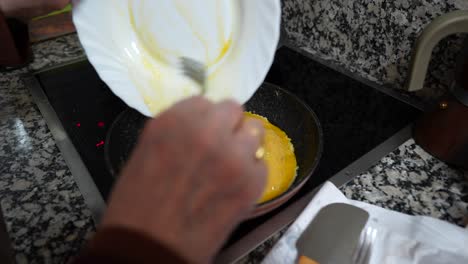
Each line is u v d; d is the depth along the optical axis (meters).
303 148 0.51
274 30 0.44
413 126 0.53
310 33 0.75
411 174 0.46
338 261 0.34
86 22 0.47
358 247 0.36
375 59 0.65
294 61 0.74
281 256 0.36
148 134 0.20
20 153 0.53
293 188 0.39
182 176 0.19
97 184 0.48
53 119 0.59
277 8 0.43
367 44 0.65
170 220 0.18
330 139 0.54
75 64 0.74
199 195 0.19
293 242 0.37
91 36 0.48
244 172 0.19
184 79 0.53
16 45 0.67
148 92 0.52
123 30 0.52
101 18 0.49
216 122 0.20
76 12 0.46
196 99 0.21
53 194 0.47
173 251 0.18
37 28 0.87
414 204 0.43
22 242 0.41
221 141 0.19
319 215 0.38
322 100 0.62
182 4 0.48
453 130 0.44
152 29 0.51
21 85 0.69
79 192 0.47
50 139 0.56
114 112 0.61
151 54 0.53
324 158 0.50
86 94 0.66
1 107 0.63
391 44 0.61
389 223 0.39
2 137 0.56
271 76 0.69
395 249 0.36
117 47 0.51
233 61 0.50
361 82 0.66
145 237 0.17
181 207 0.18
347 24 0.67
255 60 0.47
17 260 0.39
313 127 0.49
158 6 0.49
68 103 0.64
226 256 0.38
